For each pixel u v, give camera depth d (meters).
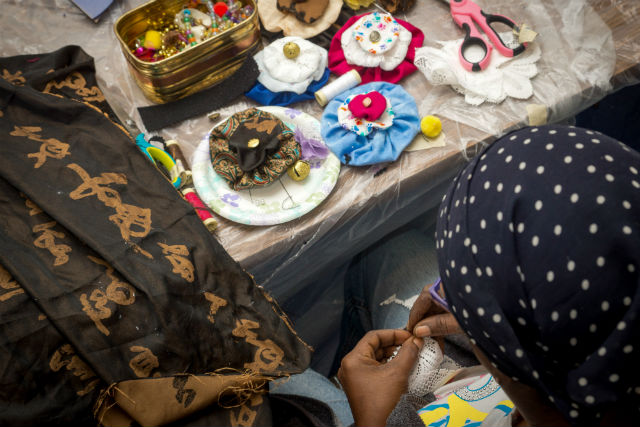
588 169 0.31
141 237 0.65
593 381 0.30
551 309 0.31
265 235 0.76
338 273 1.15
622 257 0.29
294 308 1.13
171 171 0.78
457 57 0.91
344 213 0.79
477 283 0.35
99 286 0.60
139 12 0.89
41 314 0.58
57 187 0.66
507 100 0.89
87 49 0.95
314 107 0.90
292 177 0.78
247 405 0.62
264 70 0.89
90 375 0.58
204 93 0.89
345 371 0.65
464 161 0.85
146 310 0.61
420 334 0.64
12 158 0.66
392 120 0.83
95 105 0.79
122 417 0.59
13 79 0.77
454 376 0.65
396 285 0.95
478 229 0.34
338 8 0.96
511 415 0.48
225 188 0.79
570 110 0.91
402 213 0.96
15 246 0.61
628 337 0.29
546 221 0.31
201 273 0.65
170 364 0.60
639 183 0.30
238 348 0.65
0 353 0.54
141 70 0.81
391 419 0.55
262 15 0.97
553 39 0.94
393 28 0.90
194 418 0.61
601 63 0.90
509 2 0.99
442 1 1.01
